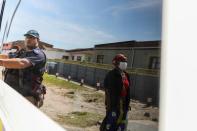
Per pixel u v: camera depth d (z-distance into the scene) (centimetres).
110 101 192
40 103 297
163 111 149
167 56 151
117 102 185
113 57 193
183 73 150
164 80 150
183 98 150
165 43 152
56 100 263
